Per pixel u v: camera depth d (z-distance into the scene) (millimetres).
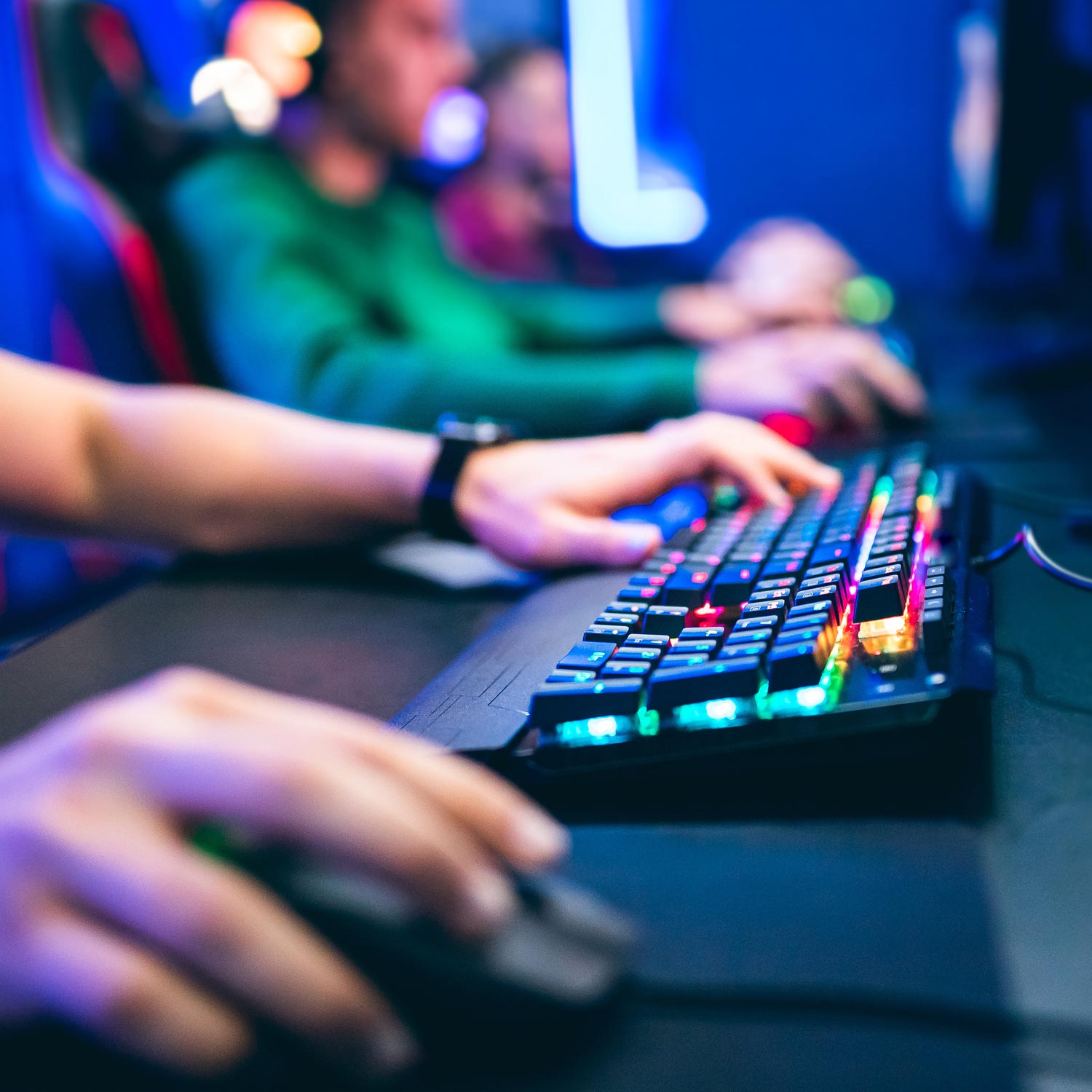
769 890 282
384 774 216
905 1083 210
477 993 216
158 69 1557
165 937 199
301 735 227
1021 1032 221
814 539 499
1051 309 1539
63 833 208
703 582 454
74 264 1214
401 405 996
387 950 211
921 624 372
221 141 1388
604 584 538
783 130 2305
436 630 511
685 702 340
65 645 521
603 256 2289
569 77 2268
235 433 661
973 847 292
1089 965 240
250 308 1159
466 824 215
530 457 628
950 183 2062
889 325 1377
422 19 1498
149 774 213
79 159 1306
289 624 534
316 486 639
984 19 1537
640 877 294
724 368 985
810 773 326
